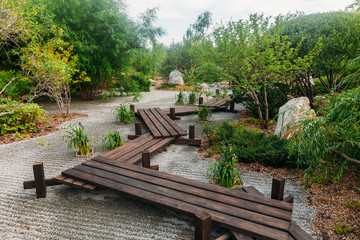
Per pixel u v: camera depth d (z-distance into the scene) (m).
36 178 3.48
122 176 3.72
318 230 2.80
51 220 3.06
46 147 5.78
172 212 3.25
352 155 3.39
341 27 6.75
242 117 8.52
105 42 11.30
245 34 6.32
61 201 3.50
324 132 3.00
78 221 3.04
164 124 7.06
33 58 6.57
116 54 11.60
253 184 3.96
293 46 7.37
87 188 3.48
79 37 10.50
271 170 4.42
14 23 5.79
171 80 20.00
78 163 4.86
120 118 7.89
